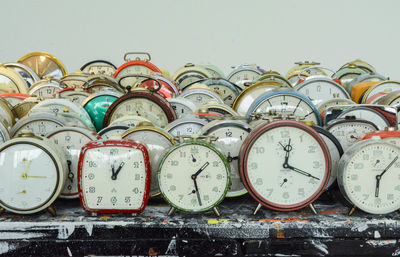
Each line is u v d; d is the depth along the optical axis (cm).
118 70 483
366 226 225
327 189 258
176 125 292
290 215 236
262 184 232
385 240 229
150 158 252
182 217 233
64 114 299
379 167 229
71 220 228
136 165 228
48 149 229
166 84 426
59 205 254
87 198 229
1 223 225
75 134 255
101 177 228
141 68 484
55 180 230
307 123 254
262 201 232
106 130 282
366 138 246
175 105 354
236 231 224
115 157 228
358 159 228
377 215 236
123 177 228
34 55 582
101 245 227
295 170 232
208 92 395
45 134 275
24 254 227
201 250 227
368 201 231
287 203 233
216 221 228
